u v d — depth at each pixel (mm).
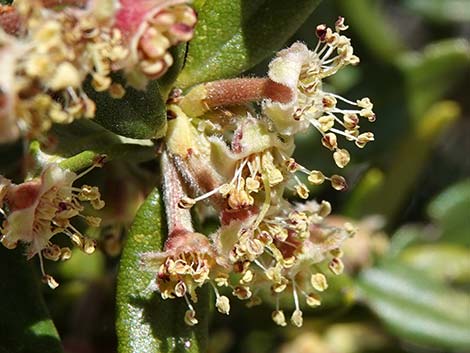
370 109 79
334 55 83
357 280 115
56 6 71
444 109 121
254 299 83
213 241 77
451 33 149
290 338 121
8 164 84
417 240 125
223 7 84
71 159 79
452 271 124
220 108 80
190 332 81
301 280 83
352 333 126
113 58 71
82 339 111
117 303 80
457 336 116
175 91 81
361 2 124
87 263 109
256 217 77
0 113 68
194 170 78
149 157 82
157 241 81
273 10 84
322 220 85
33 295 83
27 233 77
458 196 128
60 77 69
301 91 79
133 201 90
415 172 121
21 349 82
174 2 72
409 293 117
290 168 78
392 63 123
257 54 84
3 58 68
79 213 80
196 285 78
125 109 78
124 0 72
